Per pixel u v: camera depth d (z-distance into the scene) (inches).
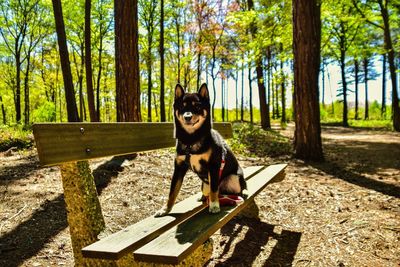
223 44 916.6
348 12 730.2
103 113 1429.6
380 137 663.1
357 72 1545.3
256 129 571.2
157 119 922.7
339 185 248.5
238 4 769.6
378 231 162.2
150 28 803.4
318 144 346.9
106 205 177.6
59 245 139.9
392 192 232.7
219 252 139.4
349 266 129.5
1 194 193.3
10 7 793.6
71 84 318.0
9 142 373.4
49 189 204.8
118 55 304.5
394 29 1043.9
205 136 114.0
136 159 277.0
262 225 170.1
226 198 120.3
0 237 143.4
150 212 174.7
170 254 75.8
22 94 1143.6
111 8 791.1
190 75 1111.6
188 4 788.0
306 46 339.3
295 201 205.2
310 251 141.5
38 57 1100.5
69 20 804.6
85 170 109.0
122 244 83.8
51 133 84.2
